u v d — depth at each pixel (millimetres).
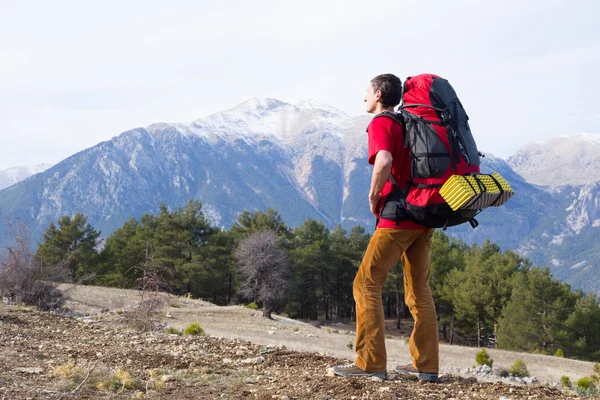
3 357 5270
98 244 56625
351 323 67562
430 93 3947
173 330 12391
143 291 13062
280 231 66188
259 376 4852
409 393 4031
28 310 9375
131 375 4863
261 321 34344
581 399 4004
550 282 43938
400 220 4055
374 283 4340
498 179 3785
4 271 16969
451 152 3818
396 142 3951
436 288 56531
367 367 4445
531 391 4254
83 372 4629
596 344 44062
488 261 52125
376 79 4172
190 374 4996
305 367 5156
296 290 64938
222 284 59969
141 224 68000
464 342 61219
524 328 42500
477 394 4094
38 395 3936
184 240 57438
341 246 72188
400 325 67938
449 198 3656
